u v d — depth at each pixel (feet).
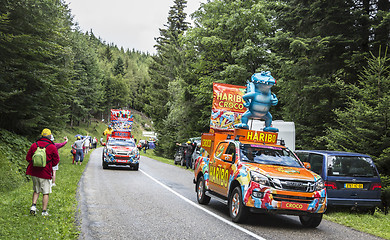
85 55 288.51
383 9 54.03
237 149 29.86
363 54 51.03
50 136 26.76
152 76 195.21
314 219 26.68
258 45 90.02
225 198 30.27
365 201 33.32
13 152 51.03
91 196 37.50
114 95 409.49
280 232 24.72
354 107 44.57
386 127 39.91
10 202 29.60
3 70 49.47
